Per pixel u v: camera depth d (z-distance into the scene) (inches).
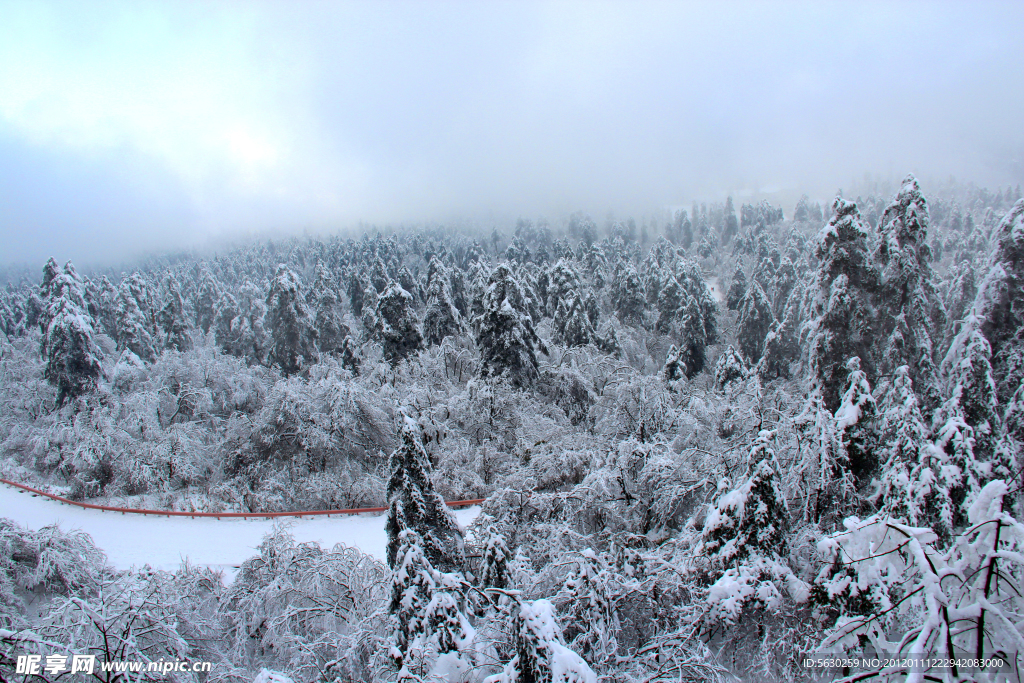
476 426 984.3
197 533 761.6
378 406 1007.0
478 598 345.7
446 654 276.7
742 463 443.2
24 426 1296.8
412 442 436.1
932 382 674.2
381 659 327.9
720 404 745.6
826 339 661.3
